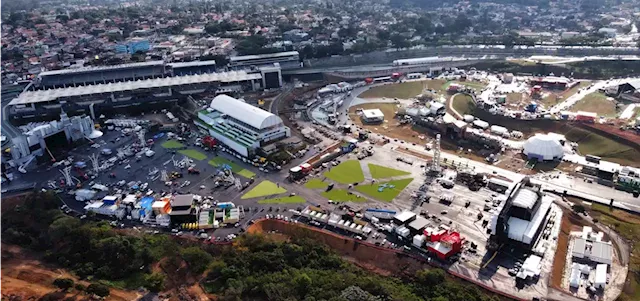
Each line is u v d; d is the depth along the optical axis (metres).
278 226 175.75
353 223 171.75
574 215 176.00
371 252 159.62
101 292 136.62
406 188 196.75
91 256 157.88
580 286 141.75
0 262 156.75
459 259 153.62
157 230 176.12
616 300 135.75
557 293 139.00
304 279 135.38
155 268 153.25
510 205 161.00
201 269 149.50
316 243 161.88
